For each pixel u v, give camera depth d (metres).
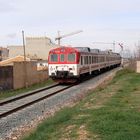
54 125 12.78
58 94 27.25
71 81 37.25
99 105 16.81
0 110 19.64
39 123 14.50
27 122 15.90
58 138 10.62
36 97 25.59
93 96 21.52
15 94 29.02
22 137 12.26
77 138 10.25
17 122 15.98
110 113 13.15
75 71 36.53
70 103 21.47
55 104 21.78
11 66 33.91
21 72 36.41
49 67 37.41
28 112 18.70
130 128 10.58
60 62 36.91
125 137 9.58
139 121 11.62
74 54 36.62
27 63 38.34
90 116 13.34
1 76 31.88
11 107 20.81
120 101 17.94
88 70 42.56
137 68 47.91
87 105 17.22
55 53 37.12
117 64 85.56
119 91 23.48
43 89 30.80
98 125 11.19
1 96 27.53
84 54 40.06
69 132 11.15
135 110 14.38
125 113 12.93
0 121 16.25
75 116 13.92
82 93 26.64
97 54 49.94
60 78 37.09
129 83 30.22
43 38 102.69
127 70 48.31
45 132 11.77
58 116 14.45
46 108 20.11
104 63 57.94
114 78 39.62
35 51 102.69
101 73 56.50
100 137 10.01
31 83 39.59
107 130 10.53
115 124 11.10
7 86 33.00
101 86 30.42
